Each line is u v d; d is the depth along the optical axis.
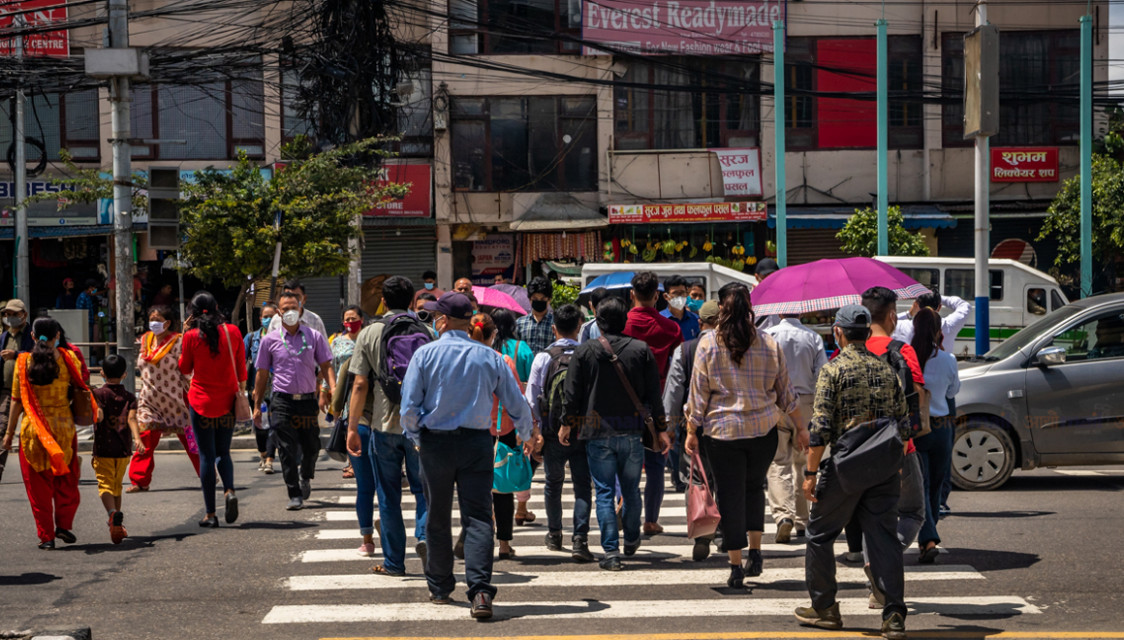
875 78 24.72
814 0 24.59
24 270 21.88
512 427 7.31
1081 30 21.94
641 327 8.24
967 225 24.78
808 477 5.55
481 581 5.84
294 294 9.30
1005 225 24.91
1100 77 24.81
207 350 8.60
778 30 21.83
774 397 6.54
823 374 5.56
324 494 10.35
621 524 8.27
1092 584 6.50
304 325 9.42
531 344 9.90
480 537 5.90
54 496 7.96
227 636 5.56
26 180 23.30
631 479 7.23
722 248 24.70
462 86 24.44
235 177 16.86
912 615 5.87
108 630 5.69
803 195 24.84
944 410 7.18
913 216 23.75
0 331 11.16
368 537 7.56
